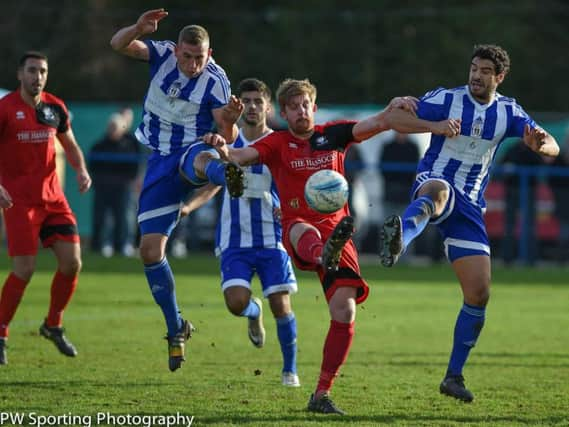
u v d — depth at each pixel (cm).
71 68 12350
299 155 3047
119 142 7700
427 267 7962
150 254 3250
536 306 5747
